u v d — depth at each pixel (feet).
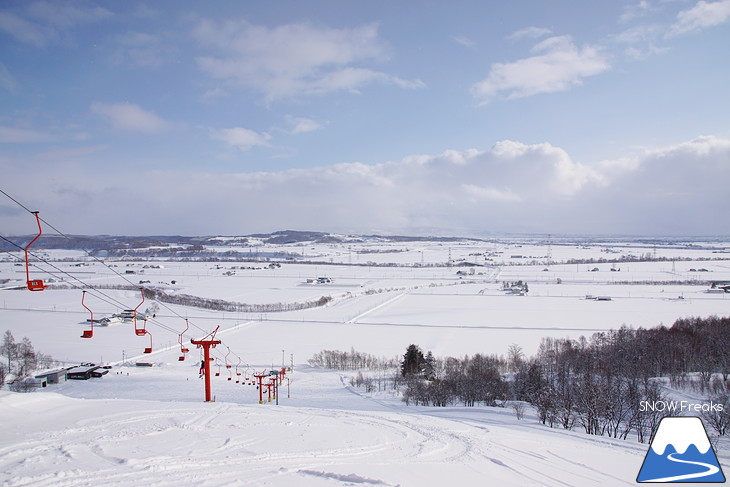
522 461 80.02
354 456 75.20
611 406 146.30
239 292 563.89
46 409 94.53
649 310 431.02
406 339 336.08
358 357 278.67
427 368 241.14
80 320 401.90
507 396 218.59
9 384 220.64
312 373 261.44
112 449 69.87
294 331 366.84
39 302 486.38
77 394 207.82
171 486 56.75
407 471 69.05
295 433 87.04
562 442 100.01
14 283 602.44
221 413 101.96
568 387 180.65
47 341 334.85
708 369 238.48
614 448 98.02
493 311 439.63
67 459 64.49
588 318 399.03
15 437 74.28
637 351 253.24
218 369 267.80
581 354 253.24
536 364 229.04
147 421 89.86
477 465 75.36
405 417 113.19
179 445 74.13
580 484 70.44
